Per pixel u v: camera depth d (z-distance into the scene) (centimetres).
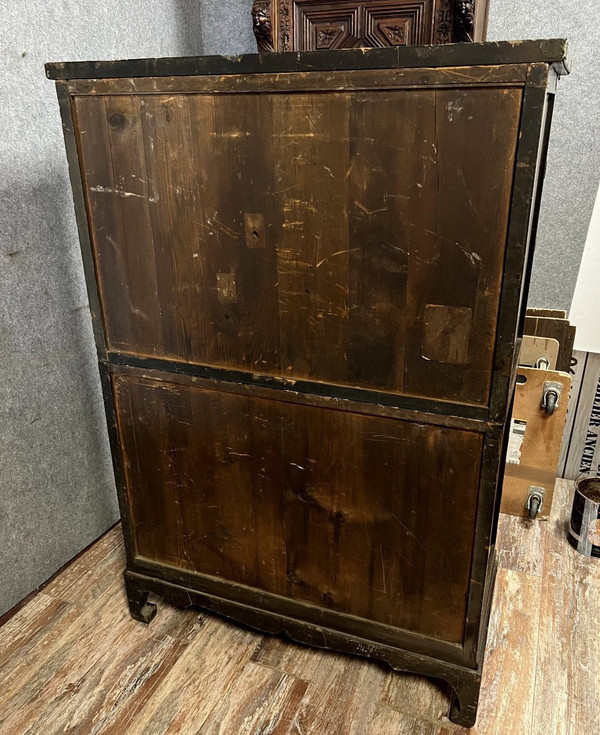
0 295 123
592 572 148
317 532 111
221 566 124
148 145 97
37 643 129
